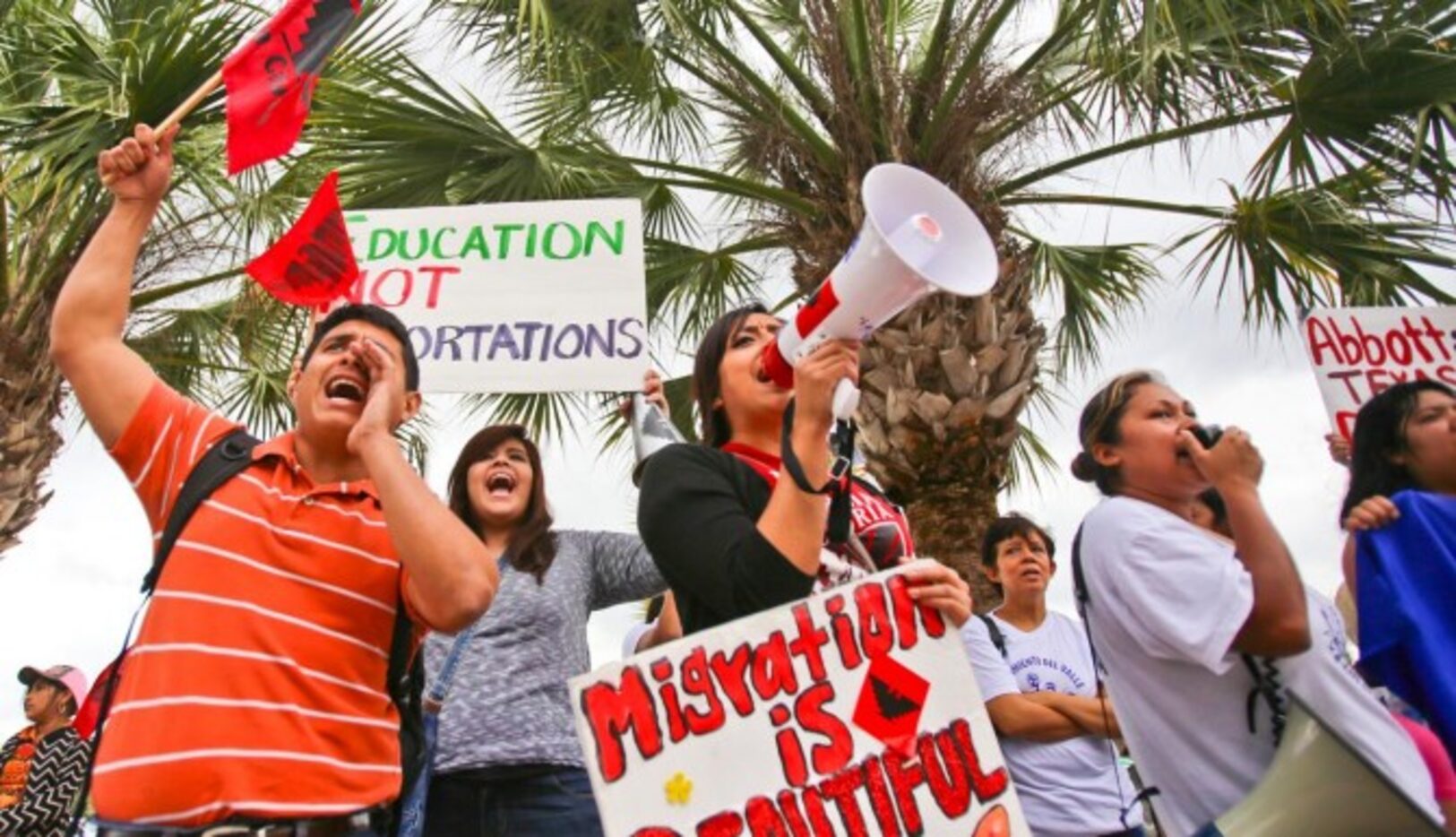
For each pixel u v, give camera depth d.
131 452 1.93
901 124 5.70
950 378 5.54
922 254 1.60
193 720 1.66
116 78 5.77
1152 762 2.18
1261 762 2.07
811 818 1.56
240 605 1.74
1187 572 2.06
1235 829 1.98
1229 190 6.46
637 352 3.71
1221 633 1.99
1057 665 3.52
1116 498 2.27
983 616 3.59
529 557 3.12
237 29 5.56
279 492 1.87
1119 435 2.33
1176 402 2.33
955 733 1.65
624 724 1.55
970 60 5.68
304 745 1.69
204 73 5.64
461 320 3.76
